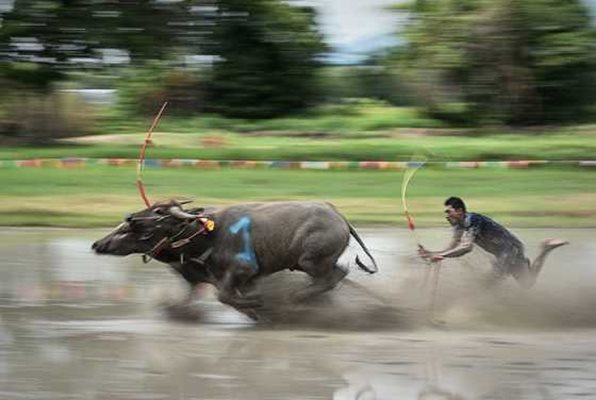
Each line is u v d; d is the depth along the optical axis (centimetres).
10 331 1293
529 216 2505
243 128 4606
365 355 1173
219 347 1211
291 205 1370
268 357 1160
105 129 4562
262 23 4659
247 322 1373
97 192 2758
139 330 1309
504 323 1366
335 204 2614
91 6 3744
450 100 4666
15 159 3322
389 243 2084
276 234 1350
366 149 3441
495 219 2467
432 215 2483
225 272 1355
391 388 1030
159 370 1097
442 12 4497
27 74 3875
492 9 4388
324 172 3112
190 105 4916
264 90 4872
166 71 4659
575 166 3200
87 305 1473
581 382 1050
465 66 4500
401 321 1361
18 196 2697
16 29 3697
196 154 3381
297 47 4850
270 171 3128
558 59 4412
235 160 3331
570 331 1323
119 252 1361
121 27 3781
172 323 1360
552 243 1421
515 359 1155
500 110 4572
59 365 1115
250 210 1373
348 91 5481
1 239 2162
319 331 1323
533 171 3133
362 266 1427
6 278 1692
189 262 1380
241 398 988
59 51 3812
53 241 2134
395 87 5409
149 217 1361
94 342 1231
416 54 4638
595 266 1803
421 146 3506
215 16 4528
